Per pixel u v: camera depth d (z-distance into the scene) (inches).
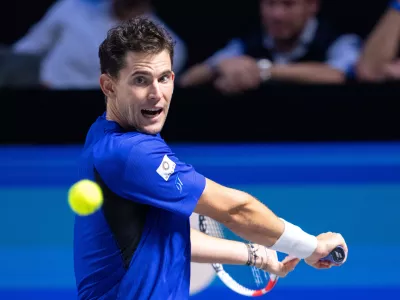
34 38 1593.3
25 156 1450.5
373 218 1101.7
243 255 534.3
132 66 433.1
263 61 1434.5
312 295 852.0
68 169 1368.1
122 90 442.0
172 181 441.7
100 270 454.3
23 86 1518.2
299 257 497.7
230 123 1476.4
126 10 1530.5
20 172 1347.2
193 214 562.3
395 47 1454.2
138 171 434.6
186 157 1401.3
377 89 1457.9
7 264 954.7
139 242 448.1
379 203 1165.7
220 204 457.7
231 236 594.2
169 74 444.8
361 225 1075.9
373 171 1323.8
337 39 1470.2
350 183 1261.1
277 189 1223.5
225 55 1508.4
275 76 1438.2
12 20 1867.6
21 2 1854.1
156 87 436.8
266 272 596.4
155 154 437.7
